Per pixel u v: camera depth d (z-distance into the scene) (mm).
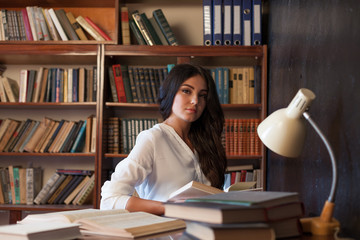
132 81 3404
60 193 3402
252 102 3391
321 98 1553
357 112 1138
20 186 3416
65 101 3414
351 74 1197
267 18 3416
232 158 3307
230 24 3342
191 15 3742
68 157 3697
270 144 1167
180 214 971
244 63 3625
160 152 1850
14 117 3730
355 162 1148
